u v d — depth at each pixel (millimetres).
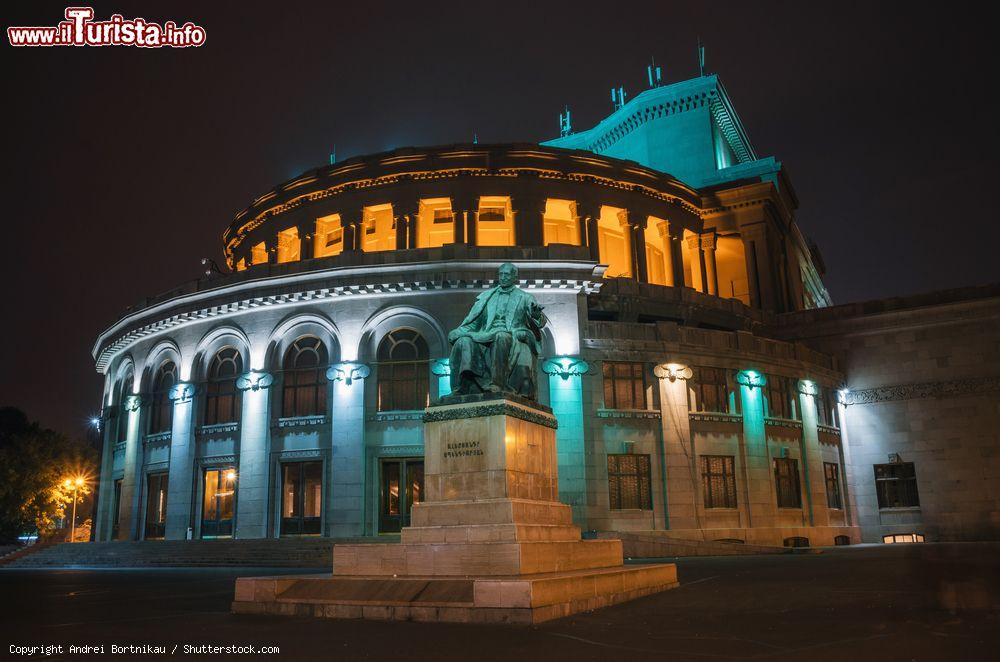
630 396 36531
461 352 13602
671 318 43625
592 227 50906
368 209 52094
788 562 22203
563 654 7785
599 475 34781
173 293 42219
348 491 34781
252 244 58469
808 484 40250
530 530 11984
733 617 10203
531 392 13867
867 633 8695
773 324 48625
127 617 11695
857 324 46500
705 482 36781
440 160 50219
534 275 36062
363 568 12148
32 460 54625
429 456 12789
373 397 35906
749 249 55688
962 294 44656
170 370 42344
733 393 38594
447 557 11539
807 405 41719
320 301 37500
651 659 7480
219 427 38438
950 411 43688
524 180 50625
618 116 69250
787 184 63156
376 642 8695
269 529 35938
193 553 32844
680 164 64750
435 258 36500
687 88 65938
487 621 9945
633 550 28656
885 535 43719
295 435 36594
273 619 10898
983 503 42094
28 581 22312
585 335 36344
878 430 45125
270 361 37875
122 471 43875
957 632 8633
